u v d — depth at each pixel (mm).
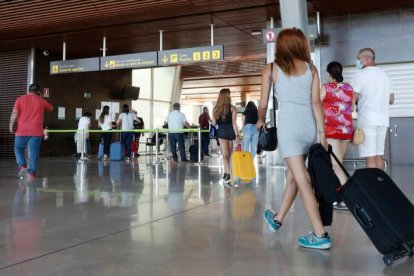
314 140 2777
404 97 9344
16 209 3963
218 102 6180
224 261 2352
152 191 5242
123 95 16094
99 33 11344
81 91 14539
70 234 2980
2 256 2445
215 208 4027
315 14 9695
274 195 4879
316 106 2760
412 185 5387
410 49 9117
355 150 9375
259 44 12758
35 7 9273
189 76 20172
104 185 5867
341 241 2809
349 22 9539
